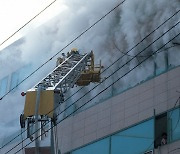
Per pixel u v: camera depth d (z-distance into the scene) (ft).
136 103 137.39
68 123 148.36
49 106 127.65
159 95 133.80
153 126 131.95
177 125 128.16
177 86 131.44
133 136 134.62
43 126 129.90
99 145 139.85
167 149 127.24
